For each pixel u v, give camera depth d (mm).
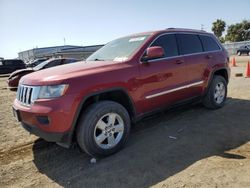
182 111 6031
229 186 2902
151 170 3369
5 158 4004
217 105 6047
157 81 4441
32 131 3635
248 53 42125
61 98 3354
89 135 3574
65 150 4180
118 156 3838
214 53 5891
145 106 4332
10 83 11828
